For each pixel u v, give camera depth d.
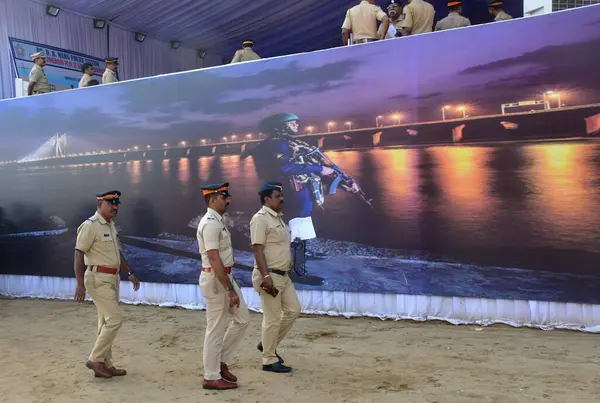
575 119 6.34
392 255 7.31
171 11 13.76
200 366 5.61
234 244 8.38
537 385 4.59
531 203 6.55
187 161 8.77
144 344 6.59
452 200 6.97
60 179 9.87
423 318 7.11
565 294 6.39
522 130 6.60
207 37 15.73
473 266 6.86
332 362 5.50
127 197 9.25
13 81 12.51
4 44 12.40
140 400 4.63
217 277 4.74
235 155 8.40
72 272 9.80
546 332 6.35
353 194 7.55
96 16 14.07
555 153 6.43
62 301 9.80
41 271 10.08
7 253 10.36
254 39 15.62
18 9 12.68
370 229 7.44
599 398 4.25
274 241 5.22
